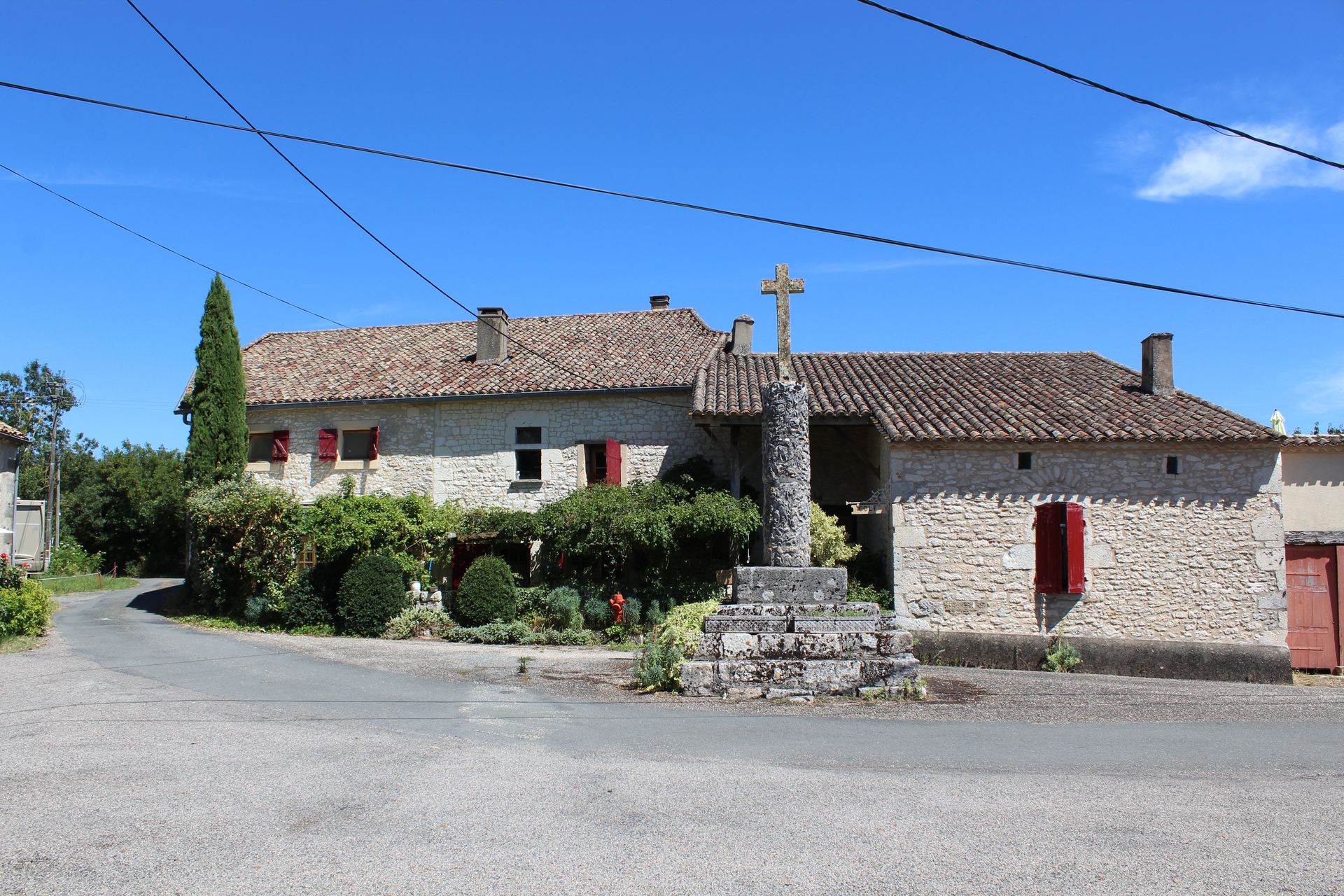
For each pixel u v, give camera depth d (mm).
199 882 4473
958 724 8820
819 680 10359
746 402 18000
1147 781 6516
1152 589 15586
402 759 6895
